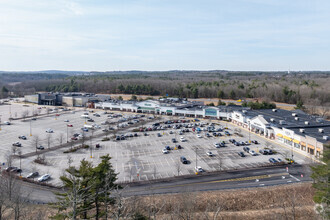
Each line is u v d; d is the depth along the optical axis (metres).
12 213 37.81
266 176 60.69
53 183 58.34
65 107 175.12
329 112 138.00
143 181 58.69
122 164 70.38
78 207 33.28
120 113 153.62
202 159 73.94
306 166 66.31
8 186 47.62
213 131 107.00
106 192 34.47
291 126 91.44
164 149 81.19
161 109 149.62
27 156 76.44
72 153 79.69
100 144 90.00
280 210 47.28
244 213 46.28
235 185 55.97
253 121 105.19
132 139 96.69
